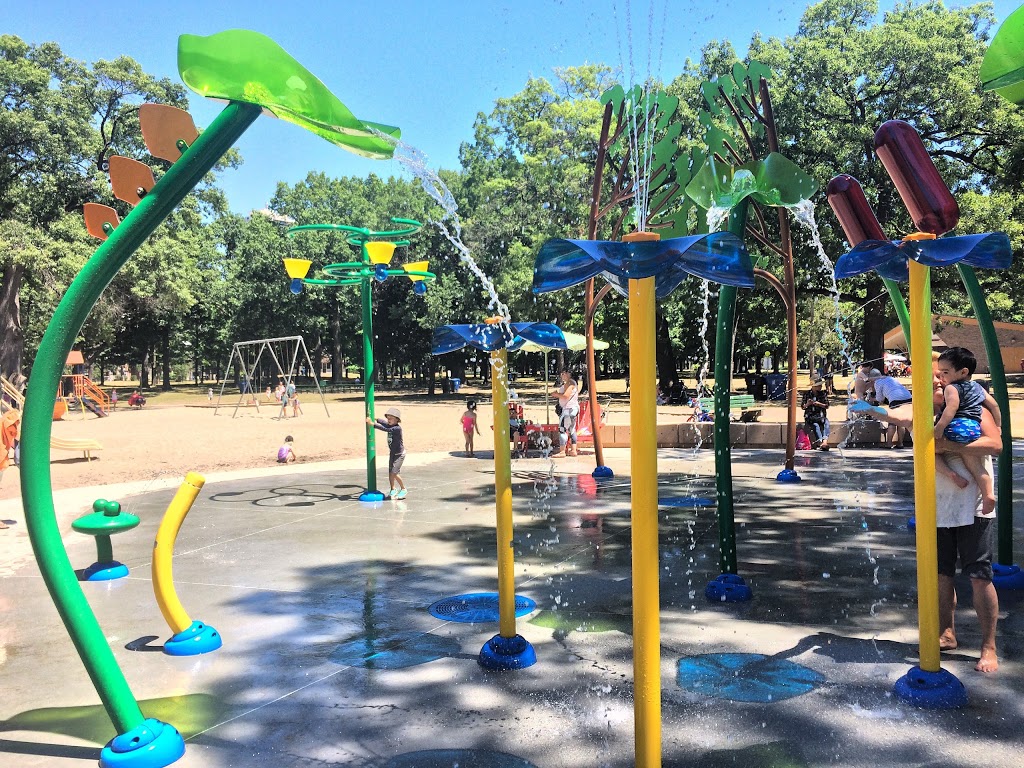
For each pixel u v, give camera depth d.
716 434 5.19
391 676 3.96
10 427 9.31
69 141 33.62
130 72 36.66
